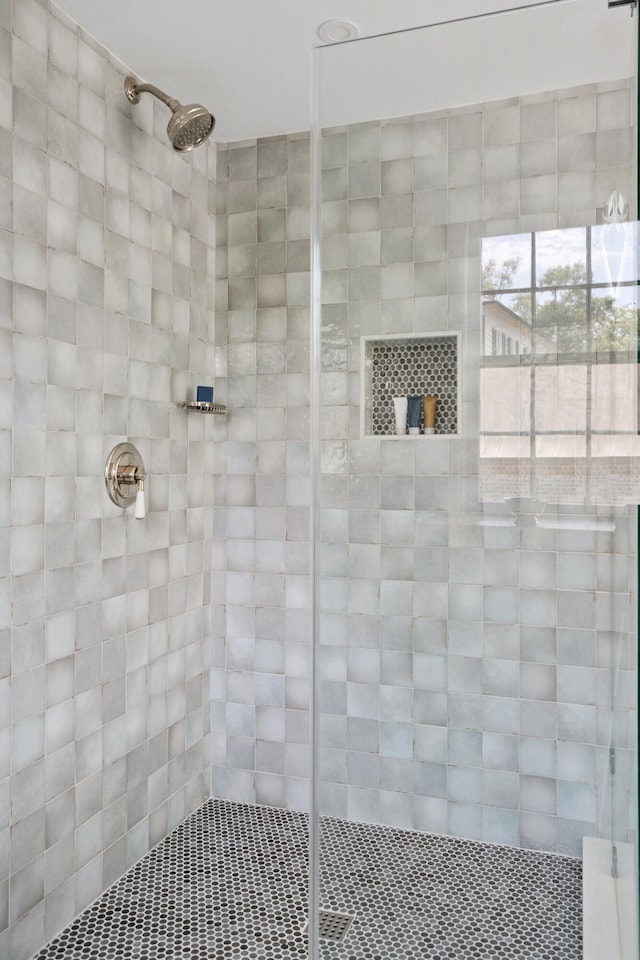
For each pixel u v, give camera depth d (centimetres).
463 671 124
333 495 132
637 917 109
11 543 178
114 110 216
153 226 237
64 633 197
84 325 203
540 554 120
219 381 278
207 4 191
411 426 128
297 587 269
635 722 112
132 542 228
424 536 126
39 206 186
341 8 193
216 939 194
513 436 122
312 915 130
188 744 263
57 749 195
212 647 277
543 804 119
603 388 117
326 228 133
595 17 115
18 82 178
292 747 269
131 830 228
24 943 183
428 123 126
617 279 116
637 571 113
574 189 118
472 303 124
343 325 132
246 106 249
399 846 127
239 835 250
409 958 124
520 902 118
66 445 197
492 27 120
